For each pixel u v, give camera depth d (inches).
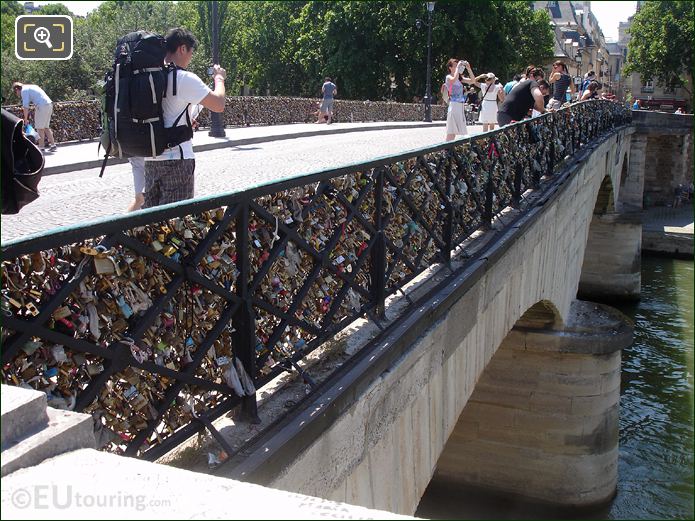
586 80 948.6
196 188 381.4
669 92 1722.4
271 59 2116.1
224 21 2130.9
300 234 164.6
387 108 1423.5
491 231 335.3
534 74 491.5
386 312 217.6
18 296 101.2
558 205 498.3
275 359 161.0
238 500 77.0
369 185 194.1
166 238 125.0
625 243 1364.4
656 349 1040.2
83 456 86.2
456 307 253.3
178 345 130.7
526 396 607.8
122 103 180.9
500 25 1817.2
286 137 823.7
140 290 119.7
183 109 186.7
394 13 1769.2
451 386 257.4
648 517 619.8
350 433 170.1
